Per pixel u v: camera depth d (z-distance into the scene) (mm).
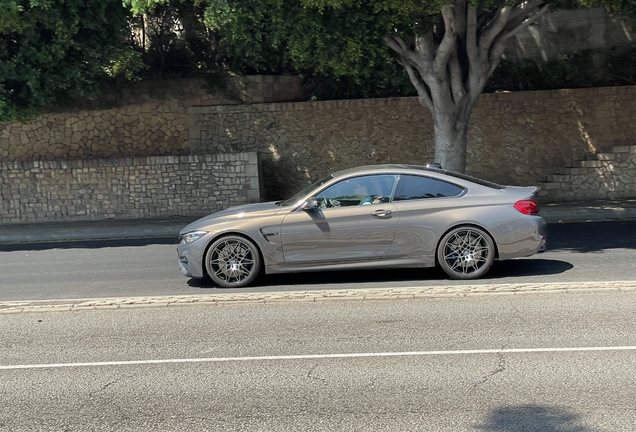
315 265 9508
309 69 21422
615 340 6695
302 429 4945
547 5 15281
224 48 21312
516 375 5855
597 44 21484
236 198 19781
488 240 9367
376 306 8281
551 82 21094
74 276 11516
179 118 21047
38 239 17453
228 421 5137
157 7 21172
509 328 7191
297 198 9844
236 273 9633
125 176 19812
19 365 6645
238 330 7500
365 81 21094
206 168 19766
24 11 16188
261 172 20500
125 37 20016
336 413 5203
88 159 19969
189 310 8453
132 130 20938
